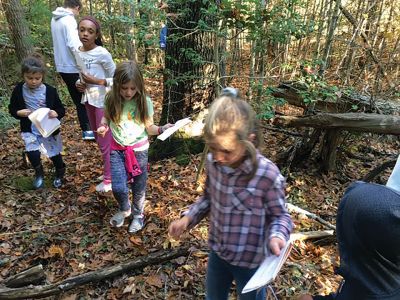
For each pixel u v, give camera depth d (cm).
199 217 199
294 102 449
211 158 176
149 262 299
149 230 339
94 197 396
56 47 416
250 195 170
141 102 298
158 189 407
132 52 899
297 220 360
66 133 607
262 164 167
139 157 315
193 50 404
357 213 114
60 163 420
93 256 316
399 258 114
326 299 145
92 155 510
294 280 287
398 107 446
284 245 163
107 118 302
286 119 439
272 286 279
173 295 276
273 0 386
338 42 622
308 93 390
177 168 453
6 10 740
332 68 588
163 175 439
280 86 454
